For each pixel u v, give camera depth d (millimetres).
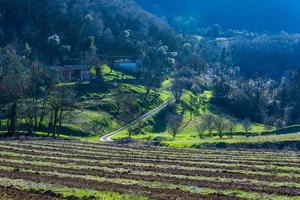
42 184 51594
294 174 68000
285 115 195375
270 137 130625
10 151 89375
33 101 153125
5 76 159125
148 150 104312
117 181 56312
